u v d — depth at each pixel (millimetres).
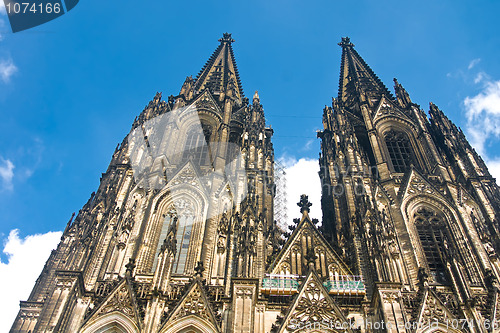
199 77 129000
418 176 84000
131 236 71562
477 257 69562
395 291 58875
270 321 59219
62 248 78000
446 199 79312
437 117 103188
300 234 74000
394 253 66312
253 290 59062
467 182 83375
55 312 57781
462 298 63031
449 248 70000
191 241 72312
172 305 60250
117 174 82250
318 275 66750
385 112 105625
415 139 98312
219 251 68750
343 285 64438
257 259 66688
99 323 58312
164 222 76062
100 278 64188
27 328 68375
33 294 73062
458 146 92812
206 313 59406
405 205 79375
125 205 74938
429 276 68812
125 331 57938
